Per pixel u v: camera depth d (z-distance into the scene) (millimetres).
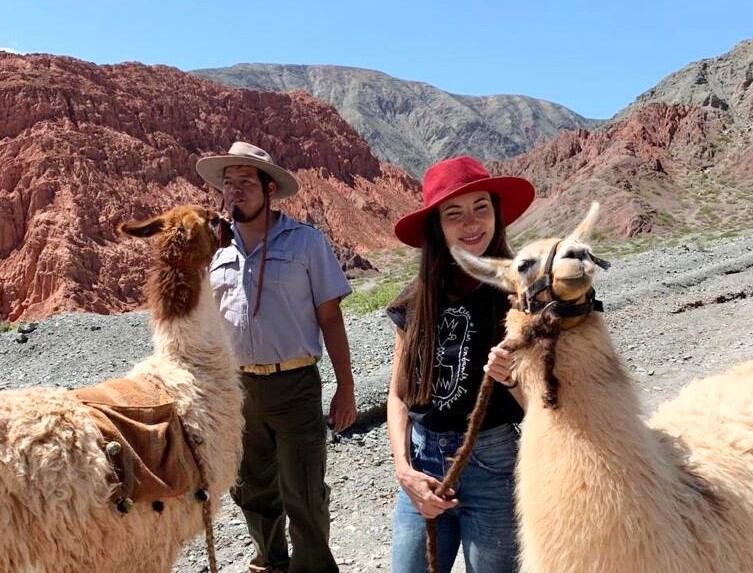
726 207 103250
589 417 2969
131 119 98000
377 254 111375
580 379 3014
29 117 87062
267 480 5465
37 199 77812
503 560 3684
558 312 3020
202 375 4711
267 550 5598
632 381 3158
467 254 3330
